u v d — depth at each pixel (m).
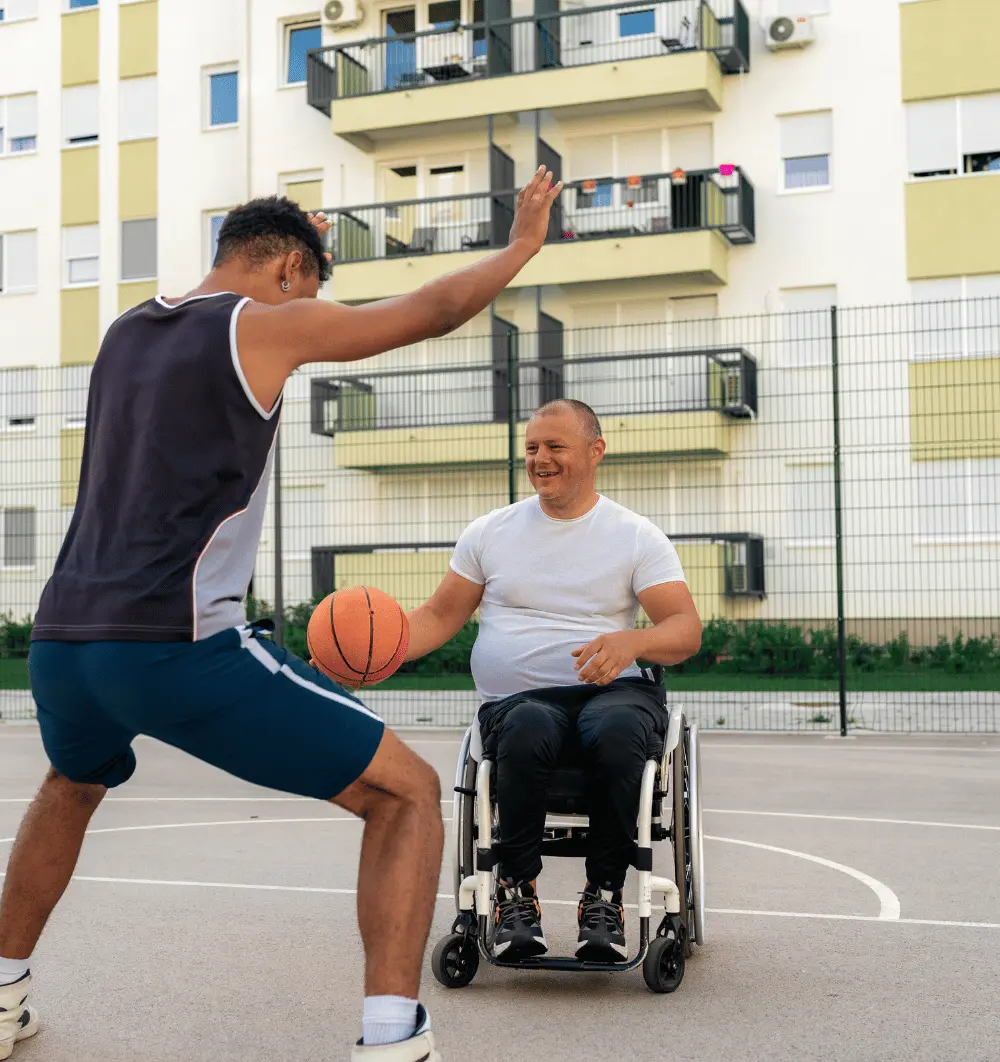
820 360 19.98
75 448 18.31
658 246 25.31
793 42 25.44
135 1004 4.05
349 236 27.80
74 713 3.10
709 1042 3.65
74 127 31.30
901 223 25.08
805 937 4.93
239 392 2.97
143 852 6.91
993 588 17.39
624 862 4.24
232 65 30.27
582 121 27.39
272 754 2.96
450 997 4.16
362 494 20.86
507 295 26.98
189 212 30.23
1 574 18.31
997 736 13.93
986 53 24.77
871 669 19.06
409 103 27.64
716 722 15.38
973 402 17.66
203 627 2.91
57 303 31.11
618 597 4.58
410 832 3.03
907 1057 3.49
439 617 4.73
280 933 5.01
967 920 5.20
